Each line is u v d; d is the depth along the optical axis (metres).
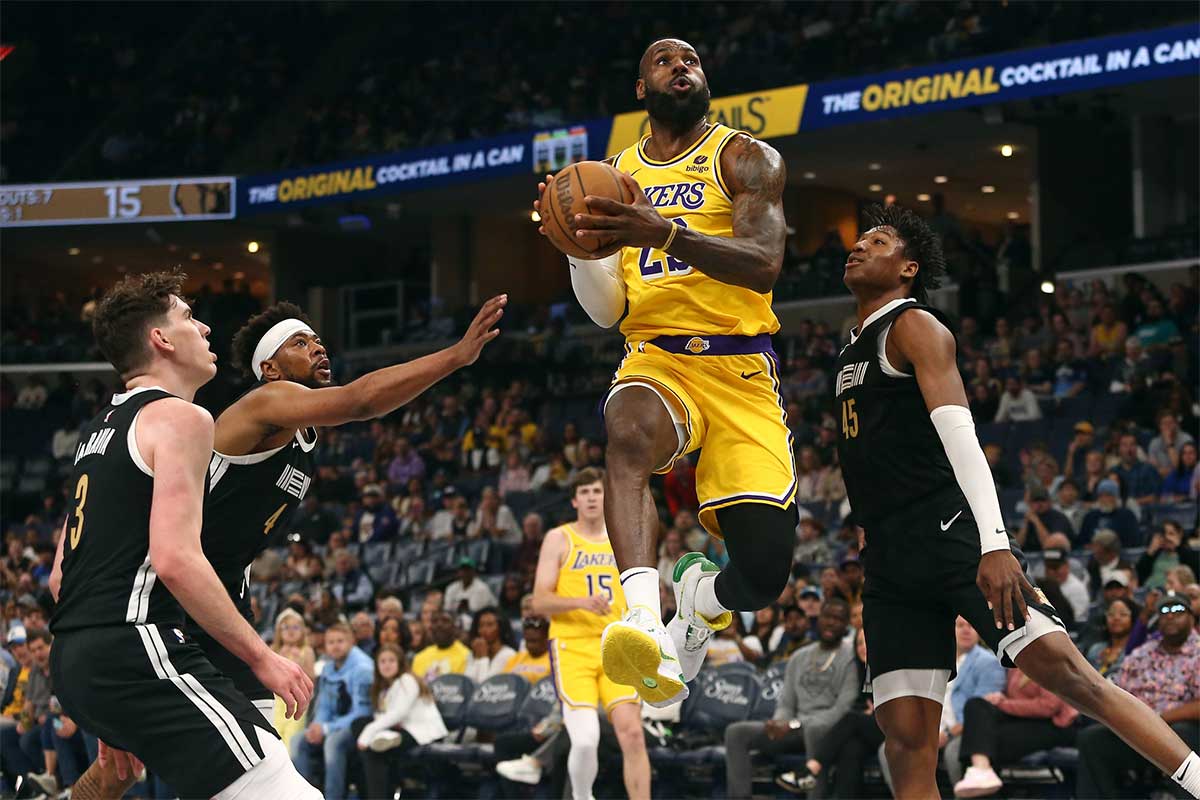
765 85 23.12
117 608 4.32
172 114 32.59
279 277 31.70
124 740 4.33
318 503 19.30
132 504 4.37
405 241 33.34
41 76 33.97
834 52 23.02
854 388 5.36
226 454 5.25
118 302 4.70
